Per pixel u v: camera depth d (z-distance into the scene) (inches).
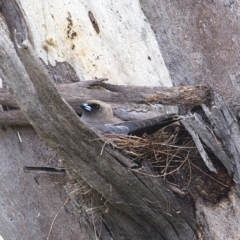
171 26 357.1
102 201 333.1
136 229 344.8
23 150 377.4
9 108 375.6
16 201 387.5
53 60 376.5
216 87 343.3
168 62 358.9
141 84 366.9
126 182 314.2
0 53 283.4
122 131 323.6
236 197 337.1
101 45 374.0
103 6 372.2
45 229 380.5
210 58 347.3
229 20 345.1
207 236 339.3
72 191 330.6
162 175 322.3
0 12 379.6
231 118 332.8
